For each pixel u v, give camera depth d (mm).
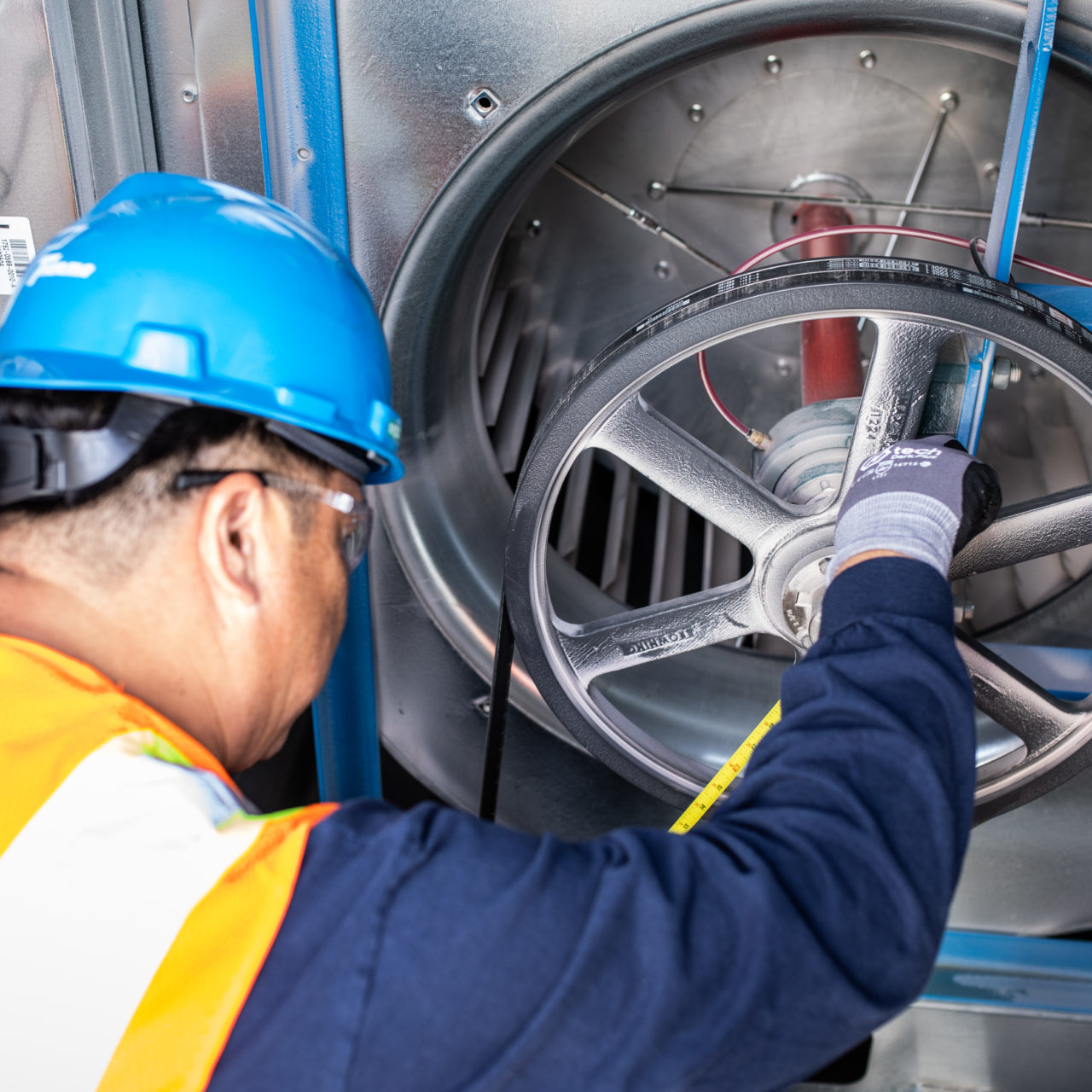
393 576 1406
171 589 589
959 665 596
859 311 896
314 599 655
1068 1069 1351
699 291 951
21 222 1162
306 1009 469
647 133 1570
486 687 1480
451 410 1429
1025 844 1479
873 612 632
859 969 502
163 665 601
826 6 984
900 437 959
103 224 673
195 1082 476
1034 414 1854
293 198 1105
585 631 1142
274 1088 469
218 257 671
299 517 635
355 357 738
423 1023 468
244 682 633
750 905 486
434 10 1011
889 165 1558
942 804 529
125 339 635
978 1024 1337
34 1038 490
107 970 487
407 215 1108
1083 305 1025
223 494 588
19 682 552
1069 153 1496
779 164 1581
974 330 896
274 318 681
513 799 1551
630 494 2043
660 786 1232
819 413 1117
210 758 573
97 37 1068
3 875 504
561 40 1009
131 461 579
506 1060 463
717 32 1019
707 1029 478
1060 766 1120
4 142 1118
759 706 1560
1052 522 1002
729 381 1875
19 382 611
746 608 1103
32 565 584
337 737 1464
